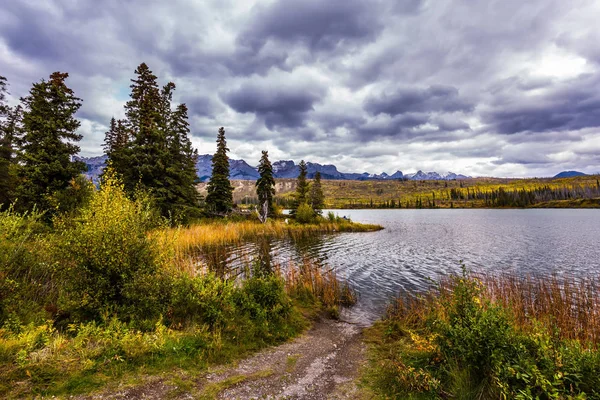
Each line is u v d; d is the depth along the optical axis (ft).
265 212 141.90
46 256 27.22
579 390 13.50
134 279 23.99
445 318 25.26
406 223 216.74
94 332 20.18
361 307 41.42
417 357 21.91
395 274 61.72
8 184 72.54
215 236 90.94
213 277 32.37
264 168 162.71
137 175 89.76
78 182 65.57
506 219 252.21
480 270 66.28
